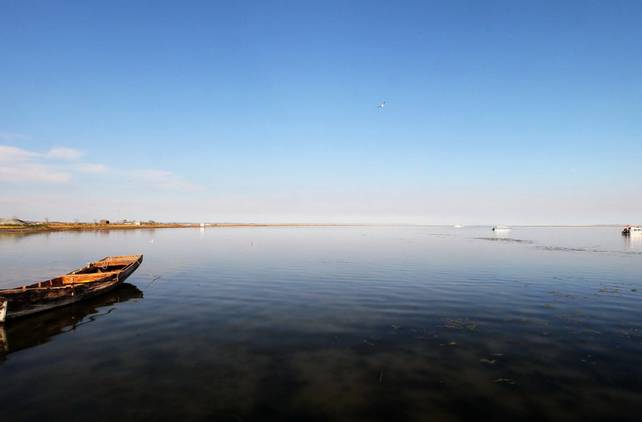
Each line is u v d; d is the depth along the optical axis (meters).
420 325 17.75
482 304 21.84
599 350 14.53
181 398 10.89
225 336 16.22
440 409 10.40
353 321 18.41
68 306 21.33
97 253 52.53
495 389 11.47
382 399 10.89
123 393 11.19
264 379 12.08
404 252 53.56
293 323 18.08
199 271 34.50
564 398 10.95
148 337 16.17
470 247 63.81
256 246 65.00
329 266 37.69
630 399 10.88
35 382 11.93
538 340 15.65
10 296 18.70
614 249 60.50
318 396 11.03
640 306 21.36
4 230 113.69
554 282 28.86
